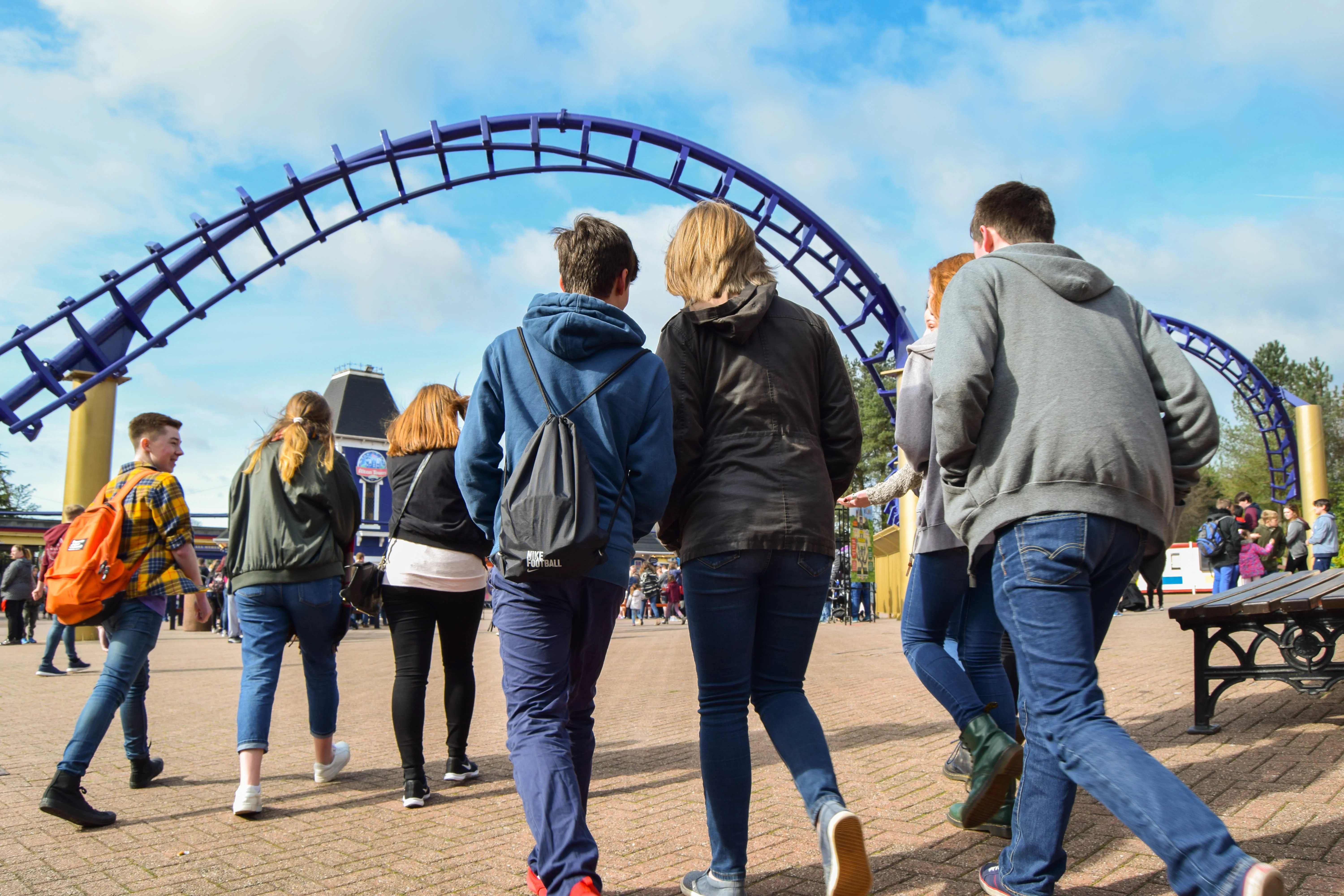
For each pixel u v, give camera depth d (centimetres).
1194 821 167
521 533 201
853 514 2323
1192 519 4959
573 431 210
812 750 214
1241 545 1484
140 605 358
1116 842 269
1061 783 206
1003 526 209
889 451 4412
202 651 1400
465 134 1430
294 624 380
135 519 363
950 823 297
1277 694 519
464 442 231
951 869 251
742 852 223
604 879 256
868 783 361
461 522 372
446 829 318
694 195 1549
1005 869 218
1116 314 219
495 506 232
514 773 207
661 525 246
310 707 393
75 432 1480
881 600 2430
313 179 1331
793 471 227
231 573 371
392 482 383
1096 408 203
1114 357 211
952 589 310
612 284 241
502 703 679
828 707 592
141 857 290
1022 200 242
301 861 282
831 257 1617
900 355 1625
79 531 353
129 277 1222
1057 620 199
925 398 320
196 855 291
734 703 225
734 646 222
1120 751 181
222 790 389
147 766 398
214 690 813
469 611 381
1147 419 206
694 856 276
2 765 452
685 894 232
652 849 285
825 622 2145
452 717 393
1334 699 481
